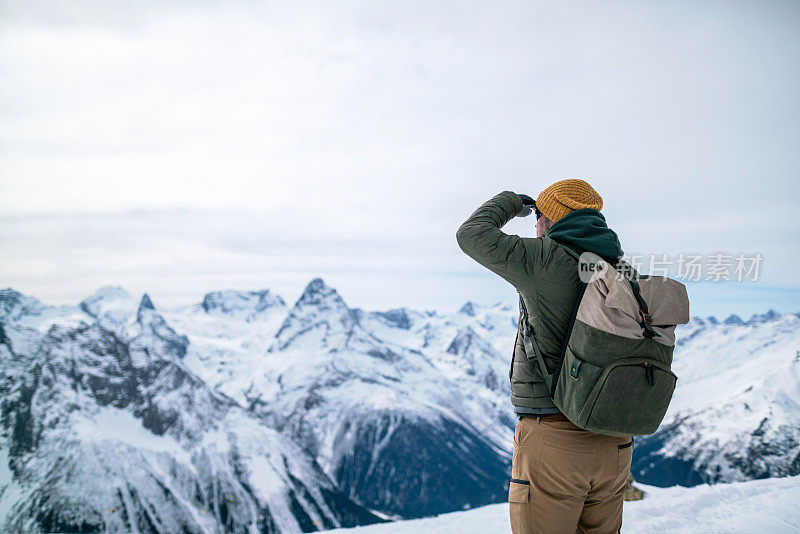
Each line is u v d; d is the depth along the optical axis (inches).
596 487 59.2
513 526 60.6
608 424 51.7
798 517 120.5
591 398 51.8
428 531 158.9
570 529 58.0
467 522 165.0
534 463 58.2
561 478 57.1
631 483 184.7
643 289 54.6
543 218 67.7
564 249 56.7
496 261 56.7
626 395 50.9
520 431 60.4
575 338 53.3
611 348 51.9
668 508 144.0
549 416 58.3
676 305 54.4
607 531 62.4
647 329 52.6
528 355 58.4
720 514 130.3
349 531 166.9
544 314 56.7
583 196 63.2
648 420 52.1
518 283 57.1
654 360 52.8
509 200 64.4
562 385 54.7
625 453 59.3
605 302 52.6
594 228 58.5
